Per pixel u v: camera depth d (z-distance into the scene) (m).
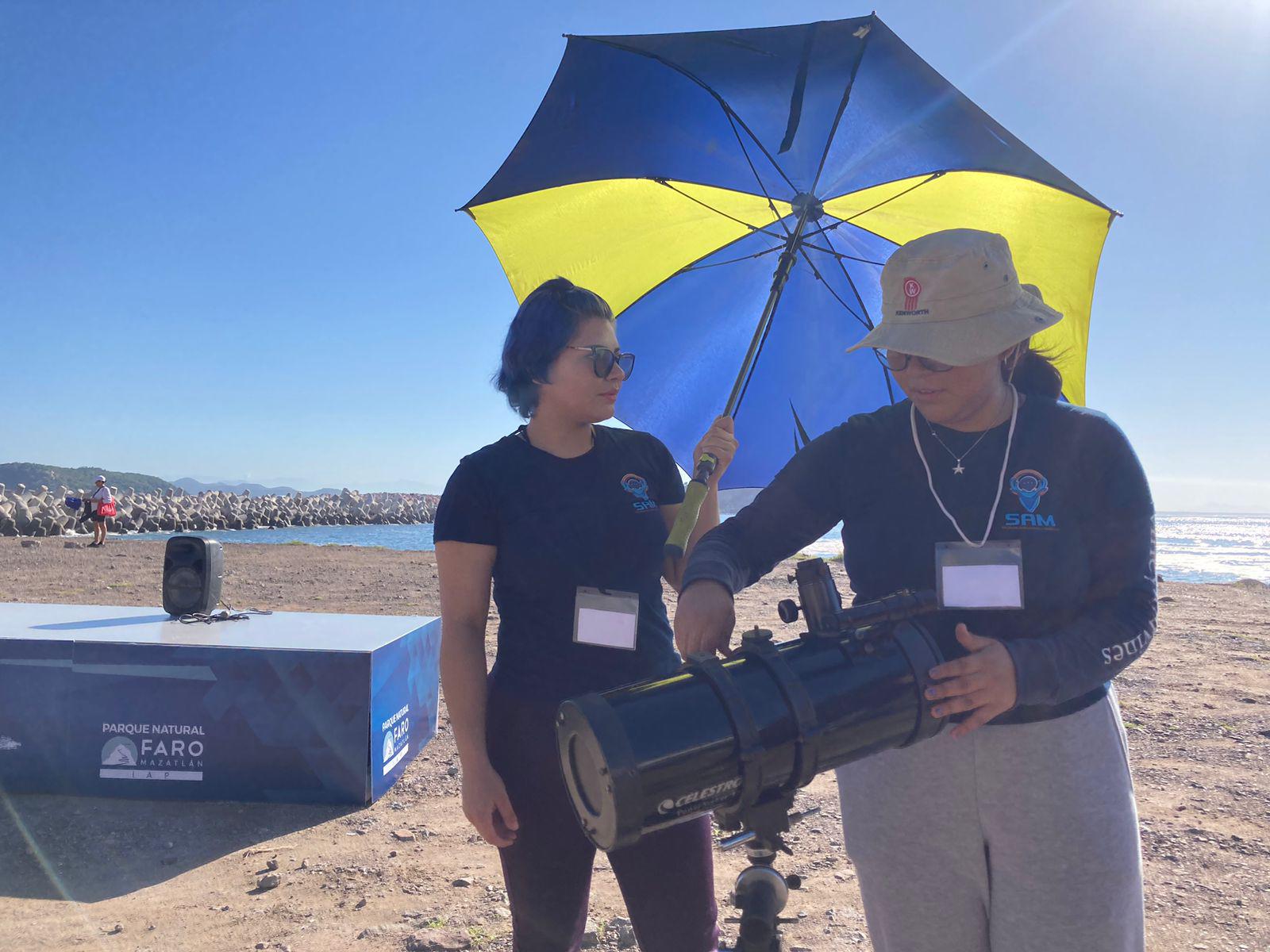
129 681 4.08
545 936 1.79
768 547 1.64
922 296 1.47
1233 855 3.44
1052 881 1.48
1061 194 2.28
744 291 2.69
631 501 1.92
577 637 1.81
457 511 1.85
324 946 2.84
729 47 2.33
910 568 1.58
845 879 3.38
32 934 2.90
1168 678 6.48
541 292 1.92
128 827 3.80
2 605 5.27
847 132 2.37
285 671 4.09
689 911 1.77
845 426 1.68
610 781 1.10
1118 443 1.50
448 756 4.84
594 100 2.48
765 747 1.19
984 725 1.51
